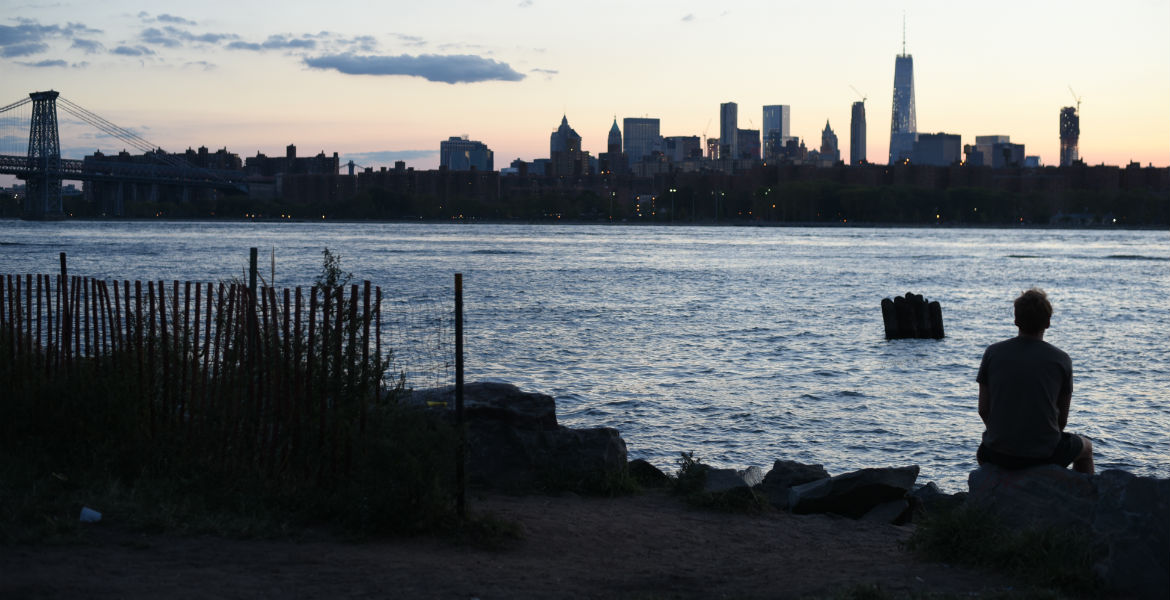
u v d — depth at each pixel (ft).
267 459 31.81
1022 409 26.48
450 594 23.77
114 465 33.14
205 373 33.35
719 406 83.25
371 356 32.42
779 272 290.35
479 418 37.19
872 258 383.24
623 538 31.01
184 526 28.32
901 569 27.02
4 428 35.58
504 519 31.01
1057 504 26.17
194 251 393.91
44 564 24.56
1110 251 467.52
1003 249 485.97
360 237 616.80
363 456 30.66
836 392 91.61
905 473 37.47
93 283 36.55
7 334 38.60
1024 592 23.91
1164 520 23.47
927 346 128.88
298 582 24.20
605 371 102.32
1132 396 91.50
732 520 34.42
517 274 271.90
